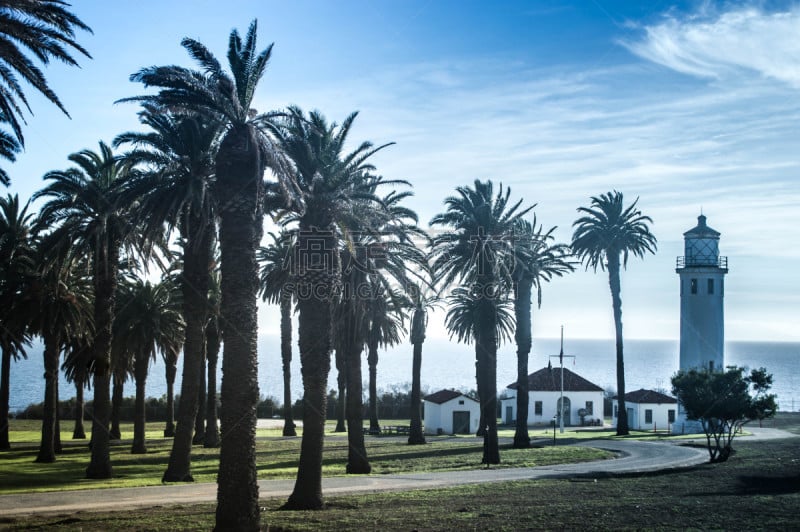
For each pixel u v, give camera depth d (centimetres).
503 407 9438
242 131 2328
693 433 7156
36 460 5044
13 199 4912
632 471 3684
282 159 2491
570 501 2497
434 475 3712
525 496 2700
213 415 6353
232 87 2322
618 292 7331
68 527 2181
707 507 2258
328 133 3014
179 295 5897
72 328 4934
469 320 5756
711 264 7400
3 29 2459
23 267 4897
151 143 3625
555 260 5919
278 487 3288
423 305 6262
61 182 3925
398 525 2058
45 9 2516
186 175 3591
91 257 4303
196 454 5522
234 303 2231
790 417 8750
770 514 2095
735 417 4059
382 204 3159
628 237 7250
